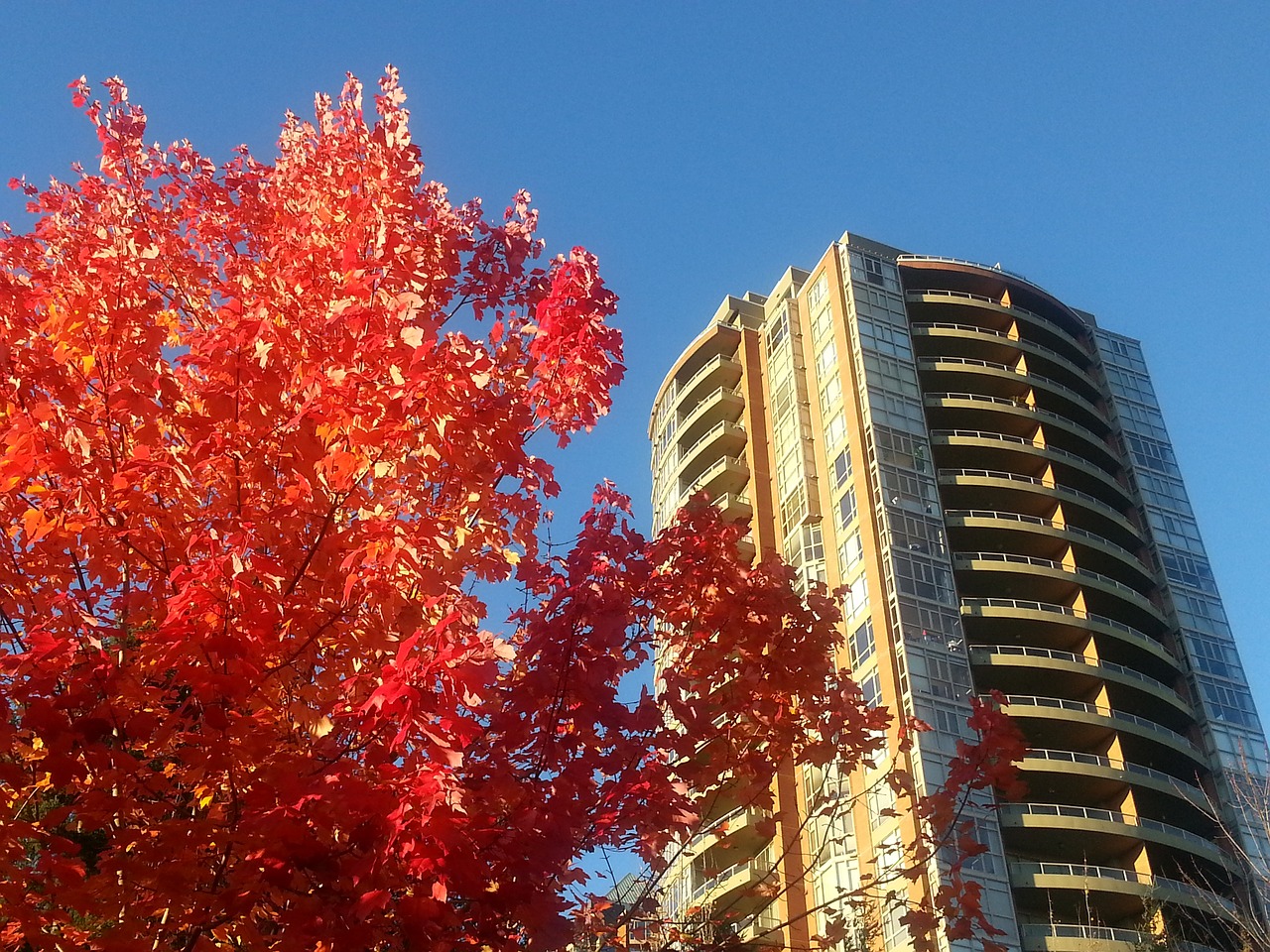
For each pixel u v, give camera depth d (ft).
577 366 29.07
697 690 28.25
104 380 21.34
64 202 28.68
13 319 22.80
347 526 22.13
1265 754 172.55
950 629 155.94
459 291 30.73
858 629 159.22
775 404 203.21
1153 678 180.96
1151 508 203.31
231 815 19.19
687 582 28.76
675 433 217.15
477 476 23.36
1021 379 200.03
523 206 32.22
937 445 183.01
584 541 27.40
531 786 21.68
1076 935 134.51
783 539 184.85
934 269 211.61
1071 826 142.10
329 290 25.08
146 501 20.80
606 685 22.62
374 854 18.01
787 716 28.96
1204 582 195.83
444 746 17.46
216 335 21.36
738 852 132.36
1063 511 184.75
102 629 18.88
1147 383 229.45
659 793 23.89
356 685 20.90
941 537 167.22
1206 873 150.92
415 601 21.70
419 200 28.78
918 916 29.45
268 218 29.68
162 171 30.04
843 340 192.65
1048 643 168.45
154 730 19.42
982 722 31.24
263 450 21.65
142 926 18.39
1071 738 157.58
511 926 20.48
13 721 19.80
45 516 20.98
